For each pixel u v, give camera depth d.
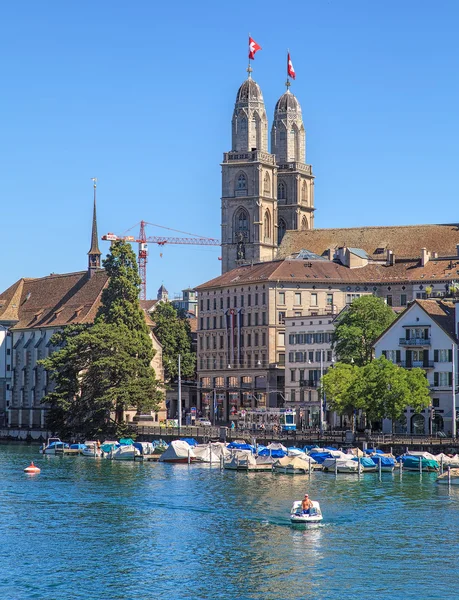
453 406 178.25
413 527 114.94
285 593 90.81
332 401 191.12
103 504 131.25
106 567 98.38
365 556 102.00
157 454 193.62
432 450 169.38
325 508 126.94
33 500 135.00
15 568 98.00
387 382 177.50
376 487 145.25
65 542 108.19
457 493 139.25
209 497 136.50
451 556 101.94
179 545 106.88
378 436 181.25
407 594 90.44
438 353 197.62
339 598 89.50
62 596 89.94
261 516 121.94
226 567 98.38
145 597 89.81
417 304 199.88
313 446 182.25
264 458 169.38
